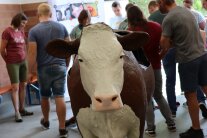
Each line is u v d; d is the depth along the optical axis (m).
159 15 4.39
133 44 2.04
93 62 1.70
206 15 6.14
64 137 4.20
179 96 5.68
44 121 4.64
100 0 5.77
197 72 3.55
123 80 1.86
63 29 4.13
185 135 3.72
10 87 5.63
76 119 2.08
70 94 2.05
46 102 4.46
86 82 1.77
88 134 2.07
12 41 5.17
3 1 6.28
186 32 3.46
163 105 4.05
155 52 3.73
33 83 6.11
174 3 3.63
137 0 7.10
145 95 2.10
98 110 1.63
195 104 3.61
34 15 6.71
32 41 4.01
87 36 1.79
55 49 2.02
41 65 4.09
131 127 2.04
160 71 3.83
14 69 5.20
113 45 1.74
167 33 3.51
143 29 3.63
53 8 5.62
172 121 4.12
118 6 5.95
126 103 1.94
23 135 4.51
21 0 6.79
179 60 3.57
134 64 2.05
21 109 5.54
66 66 4.21
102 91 1.62
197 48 3.51
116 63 1.73
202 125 4.20
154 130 4.00
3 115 5.73
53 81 4.11
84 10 4.36
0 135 4.59
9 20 6.43
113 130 1.92
